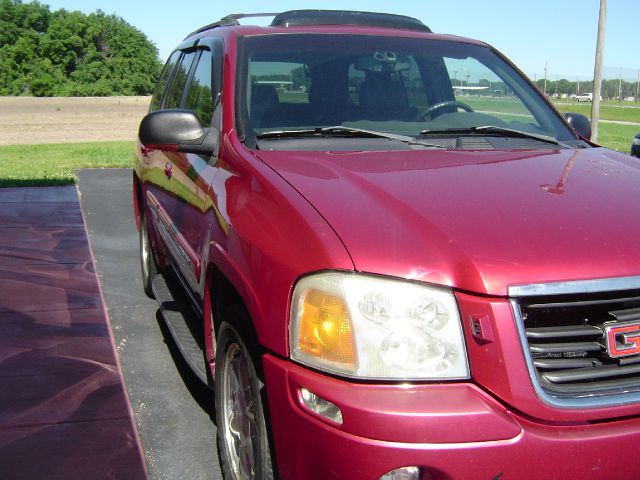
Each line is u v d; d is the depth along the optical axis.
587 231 2.52
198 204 3.59
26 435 3.75
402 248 2.42
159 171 4.81
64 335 5.17
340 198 2.70
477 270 2.33
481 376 2.28
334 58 3.96
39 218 9.15
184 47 5.32
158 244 5.04
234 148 3.39
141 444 3.71
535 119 4.17
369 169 3.05
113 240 8.18
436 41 4.37
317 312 2.39
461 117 4.03
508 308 2.30
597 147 3.91
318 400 2.35
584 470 2.26
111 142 22.91
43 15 78.50
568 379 2.33
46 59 77.38
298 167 3.05
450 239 2.45
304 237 2.53
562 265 2.37
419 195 2.75
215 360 3.23
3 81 75.81
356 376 2.30
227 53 3.91
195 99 4.38
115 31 79.38
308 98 3.80
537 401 2.26
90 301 5.95
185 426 3.91
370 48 4.10
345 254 2.41
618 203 2.77
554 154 3.51
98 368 4.60
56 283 6.44
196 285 3.60
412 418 2.21
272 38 4.02
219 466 3.52
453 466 2.21
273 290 2.54
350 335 2.33
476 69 4.29
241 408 2.94
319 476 2.34
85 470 3.45
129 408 4.07
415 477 2.26
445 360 2.30
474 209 2.64
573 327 2.37
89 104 56.50
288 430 2.43
